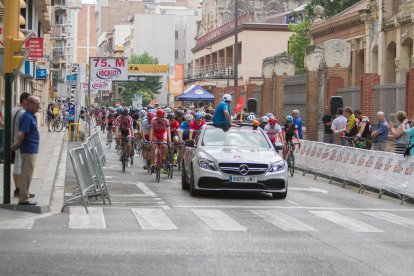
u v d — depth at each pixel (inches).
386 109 1055.6
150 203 596.7
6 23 523.8
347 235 447.8
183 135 962.7
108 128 1486.2
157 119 826.8
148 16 5260.8
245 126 712.4
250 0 3841.0
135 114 1277.1
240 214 536.4
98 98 4901.6
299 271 335.6
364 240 429.4
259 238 428.8
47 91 2603.3
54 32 3789.4
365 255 379.2
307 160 945.5
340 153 820.6
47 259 353.1
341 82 1267.2
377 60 1524.4
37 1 1534.2
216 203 603.2
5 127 531.2
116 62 1632.6
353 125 978.1
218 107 704.4
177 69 2970.0
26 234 428.1
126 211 543.5
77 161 538.9
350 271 337.4
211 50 3449.8
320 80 1314.0
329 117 1067.3
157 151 789.2
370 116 1110.4
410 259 369.4
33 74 1476.4
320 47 1301.7
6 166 533.3
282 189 637.9
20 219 491.8
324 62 1285.7
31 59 1254.3
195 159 644.7
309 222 502.3
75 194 597.6
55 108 1964.8
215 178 628.1
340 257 372.5
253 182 627.8
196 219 504.4
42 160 964.6
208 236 431.5
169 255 367.9
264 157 640.4
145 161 930.1
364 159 749.3
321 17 1964.8
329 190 756.0
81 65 1660.9
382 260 365.4
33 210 527.8
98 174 589.0
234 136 687.7
